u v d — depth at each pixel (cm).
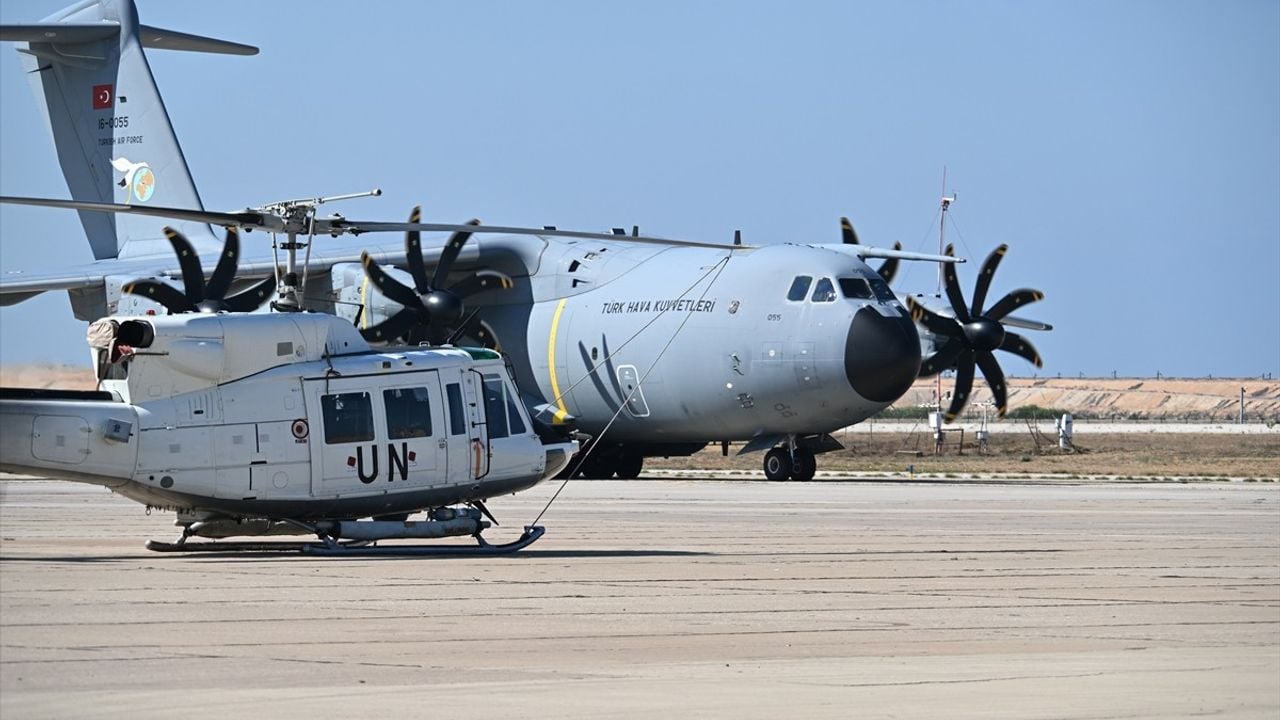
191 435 5219
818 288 10812
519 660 3391
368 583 4600
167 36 11825
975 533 6838
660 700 2977
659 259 11844
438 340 10962
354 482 5453
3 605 3975
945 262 11875
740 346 10994
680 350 11288
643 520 7419
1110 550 6091
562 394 12081
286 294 5709
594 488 10725
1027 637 3862
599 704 2923
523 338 12231
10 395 5075
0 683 2988
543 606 4194
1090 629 4016
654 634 3781
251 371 5347
